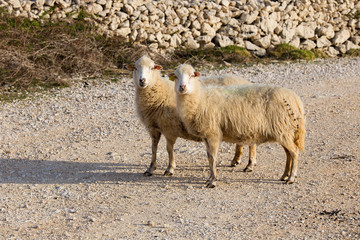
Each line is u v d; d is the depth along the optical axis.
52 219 7.12
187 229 6.57
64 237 6.46
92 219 6.99
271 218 6.80
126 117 13.24
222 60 19.86
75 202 7.81
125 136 11.73
